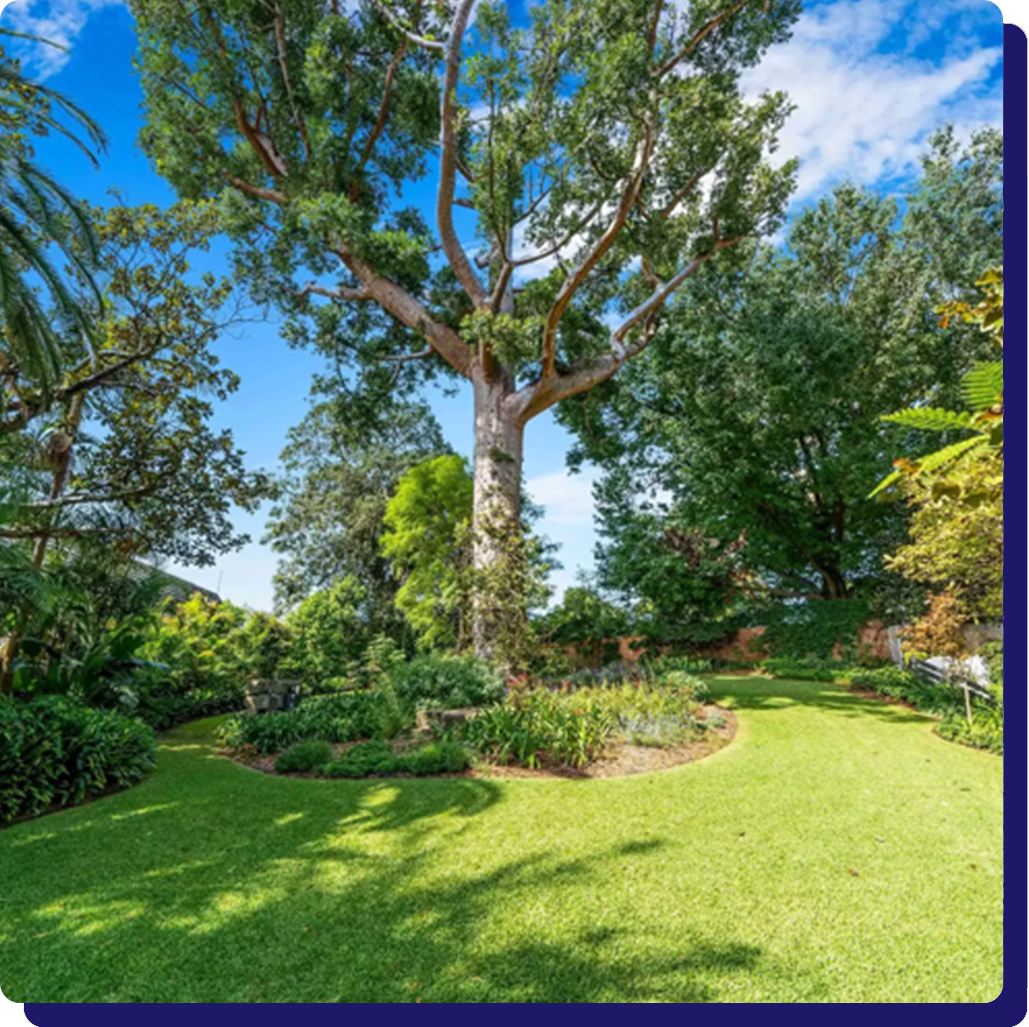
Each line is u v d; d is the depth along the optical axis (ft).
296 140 49.93
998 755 22.62
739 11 41.34
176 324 34.42
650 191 42.83
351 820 16.78
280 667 48.16
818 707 32.60
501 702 28.81
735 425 58.49
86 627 31.91
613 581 64.69
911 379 56.13
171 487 35.58
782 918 11.12
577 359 47.93
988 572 20.98
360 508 71.46
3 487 26.09
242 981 9.75
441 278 53.98
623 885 12.47
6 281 24.44
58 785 19.22
